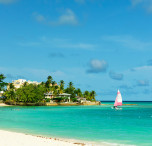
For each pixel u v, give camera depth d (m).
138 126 40.78
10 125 41.34
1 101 162.88
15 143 21.31
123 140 26.53
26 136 26.11
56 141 23.41
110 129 36.12
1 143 21.11
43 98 158.38
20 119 54.78
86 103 186.88
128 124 44.44
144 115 74.00
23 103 148.88
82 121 50.16
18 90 149.38
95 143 24.53
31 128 37.03
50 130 34.78
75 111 95.62
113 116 68.06
